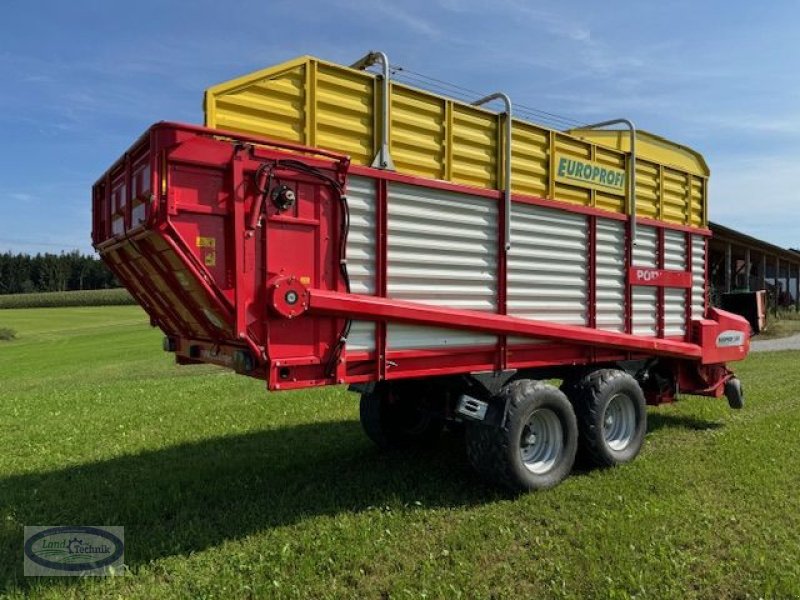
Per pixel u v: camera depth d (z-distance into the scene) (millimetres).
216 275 3830
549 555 3945
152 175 3623
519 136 5461
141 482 5492
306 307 4031
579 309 5941
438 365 4887
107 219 4773
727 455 6035
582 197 6031
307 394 10055
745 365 13016
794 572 3658
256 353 3916
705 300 7613
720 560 3857
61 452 6629
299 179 4113
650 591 3471
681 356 6926
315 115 4266
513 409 4984
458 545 4145
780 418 7574
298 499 4996
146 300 5211
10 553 4105
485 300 5156
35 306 74000
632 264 6492
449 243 4910
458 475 5598
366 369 4496
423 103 4812
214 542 4227
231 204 3838
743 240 25609
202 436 7258
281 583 3615
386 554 3982
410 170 4730
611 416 6062
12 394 11523
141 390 11133
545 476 5180
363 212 4438
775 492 4961
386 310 4402
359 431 7418
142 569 3814
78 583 3695
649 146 6938
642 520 4418
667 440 6797
